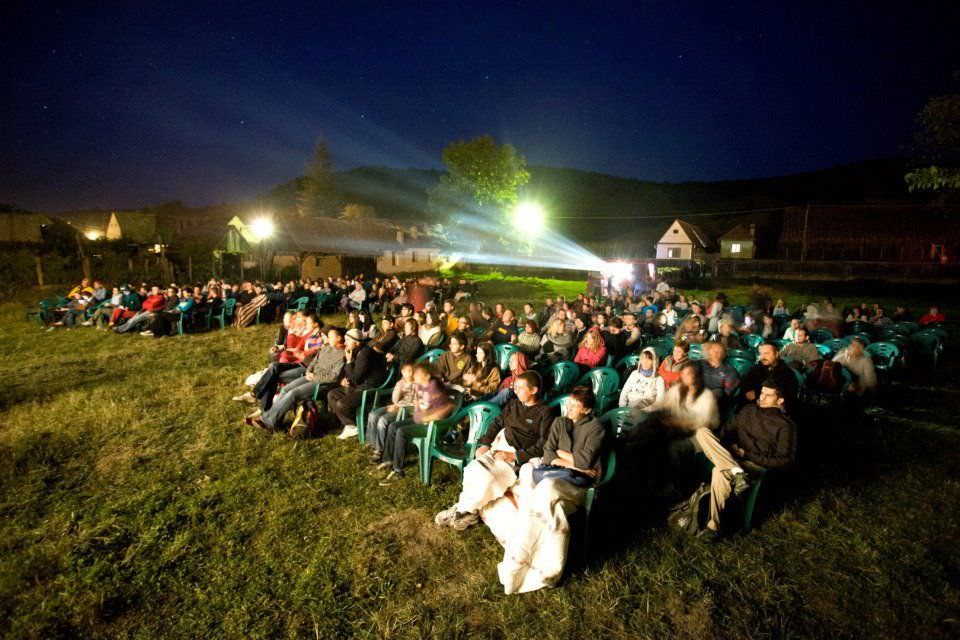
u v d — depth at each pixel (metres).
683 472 4.41
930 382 7.93
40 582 3.36
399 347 7.46
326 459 5.16
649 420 4.67
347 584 3.36
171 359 9.77
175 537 3.81
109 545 3.73
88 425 6.04
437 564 3.55
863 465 4.93
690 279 29.42
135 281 22.91
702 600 3.18
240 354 10.22
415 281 18.08
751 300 12.73
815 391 6.22
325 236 34.50
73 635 2.95
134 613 3.11
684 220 58.97
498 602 3.20
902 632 2.94
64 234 28.05
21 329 13.56
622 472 4.65
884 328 9.95
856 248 35.94
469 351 6.50
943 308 18.53
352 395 5.60
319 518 4.09
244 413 6.50
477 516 3.96
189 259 25.45
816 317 10.26
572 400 3.80
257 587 3.32
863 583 3.34
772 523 4.00
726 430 4.35
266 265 30.47
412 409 5.07
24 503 4.29
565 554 3.30
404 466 5.02
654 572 3.45
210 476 4.78
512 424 4.25
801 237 37.31
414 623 3.04
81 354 10.38
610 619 3.06
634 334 8.30
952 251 32.72
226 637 2.93
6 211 29.14
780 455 3.84
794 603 3.17
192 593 3.27
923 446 5.37
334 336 6.02
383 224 41.81
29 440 5.56
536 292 26.42
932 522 3.97
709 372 5.52
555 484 3.40
